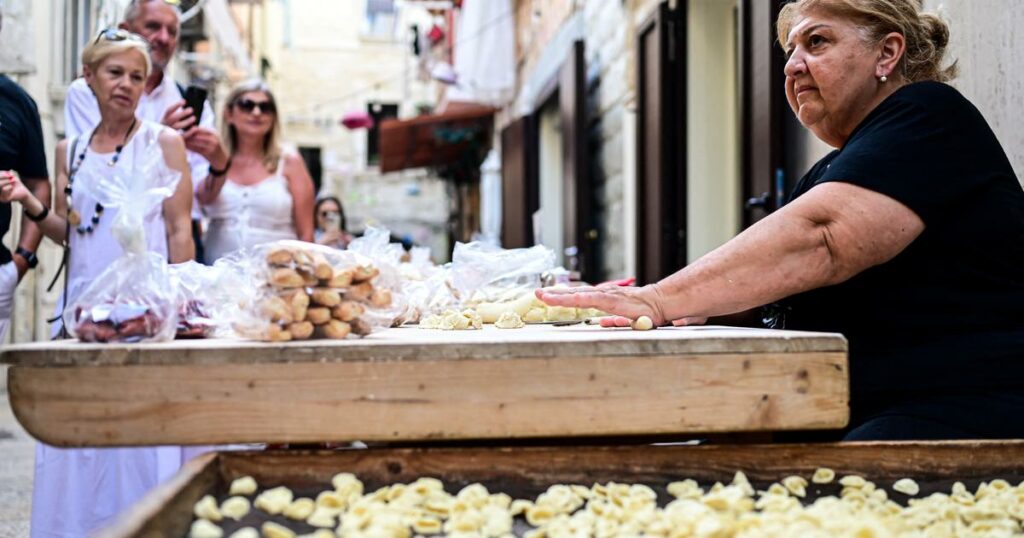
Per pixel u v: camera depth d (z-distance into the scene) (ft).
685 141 20.75
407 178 99.14
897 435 5.78
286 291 4.95
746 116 16.37
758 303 5.98
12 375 4.43
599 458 4.88
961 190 6.00
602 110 28.73
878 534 3.82
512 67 44.42
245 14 75.41
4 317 10.92
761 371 4.77
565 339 4.74
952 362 5.96
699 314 6.06
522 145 38.24
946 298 6.09
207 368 4.49
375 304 5.29
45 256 30.60
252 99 13.39
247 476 4.69
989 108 9.20
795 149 14.78
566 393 4.66
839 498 4.83
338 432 4.54
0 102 10.93
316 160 103.76
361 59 105.19
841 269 5.90
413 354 4.58
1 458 16.17
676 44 20.75
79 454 9.00
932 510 4.60
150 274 5.18
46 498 9.04
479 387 4.62
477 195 67.67
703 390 4.74
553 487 4.66
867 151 6.03
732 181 20.89
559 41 33.19
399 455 4.78
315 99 104.47
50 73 31.81
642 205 22.62
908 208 5.87
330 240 20.89
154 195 5.49
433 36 58.80
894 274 6.19
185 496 4.08
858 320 6.34
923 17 6.85
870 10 6.57
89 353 4.44
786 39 7.27
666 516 4.17
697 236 20.80
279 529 3.94
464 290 9.67
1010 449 5.18
